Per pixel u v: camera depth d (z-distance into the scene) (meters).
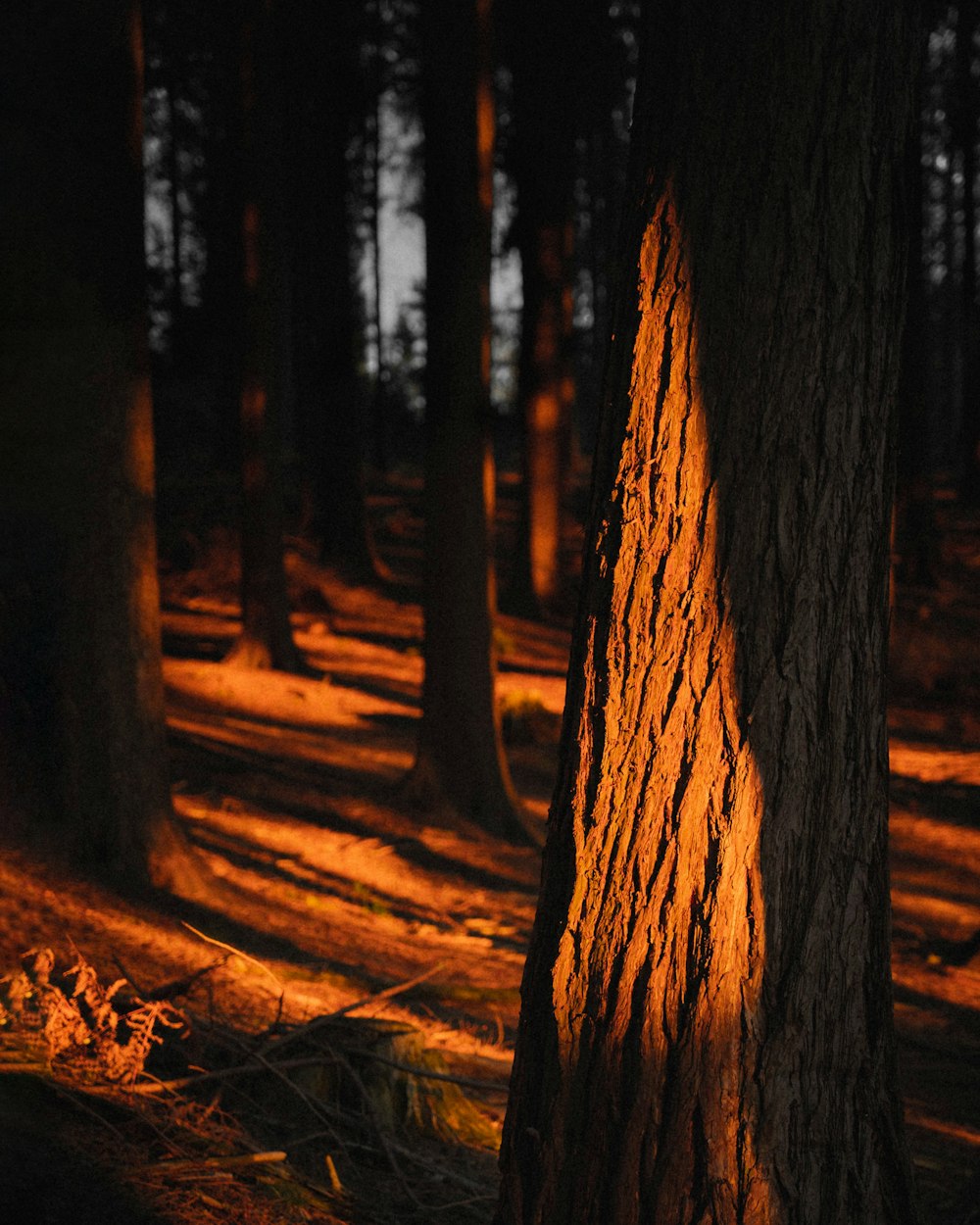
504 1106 5.47
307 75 24.23
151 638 7.93
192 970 5.96
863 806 2.89
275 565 18.72
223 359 34.16
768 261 2.82
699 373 2.86
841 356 2.83
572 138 26.34
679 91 2.93
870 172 2.85
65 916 6.45
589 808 2.95
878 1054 2.91
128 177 7.33
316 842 11.27
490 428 13.33
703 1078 2.74
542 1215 2.84
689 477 2.85
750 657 2.81
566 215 27.17
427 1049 5.27
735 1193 2.71
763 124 2.83
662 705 2.86
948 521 39.03
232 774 13.32
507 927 9.84
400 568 29.27
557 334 27.00
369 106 24.95
